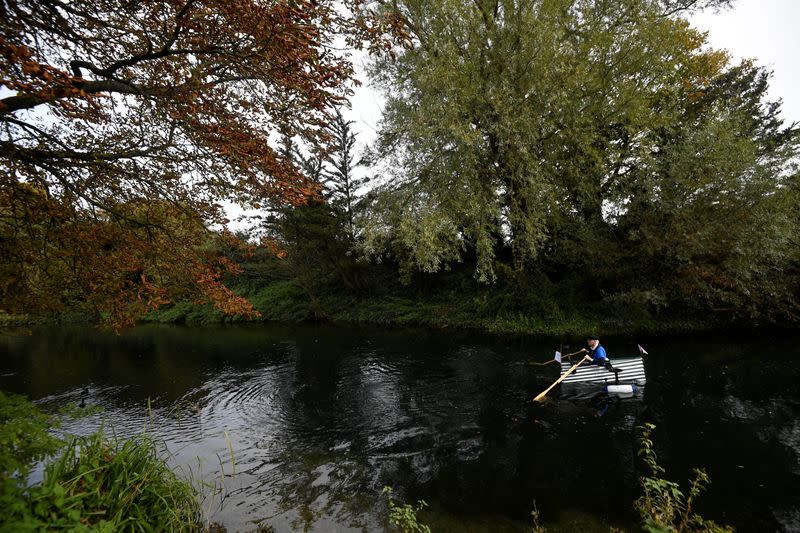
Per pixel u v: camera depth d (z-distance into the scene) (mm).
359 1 4246
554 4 11555
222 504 4797
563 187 14141
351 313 22188
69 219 5102
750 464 5324
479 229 13250
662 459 5562
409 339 15758
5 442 2906
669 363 10422
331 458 6023
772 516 4262
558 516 4441
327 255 22828
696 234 12109
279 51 3668
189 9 3689
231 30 3854
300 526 4352
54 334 22547
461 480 5281
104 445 4148
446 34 12445
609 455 5754
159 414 8258
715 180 12109
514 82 12125
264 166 4660
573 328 14664
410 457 5977
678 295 14125
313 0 3324
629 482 5059
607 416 7117
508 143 12070
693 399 7746
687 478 5055
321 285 25719
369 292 23797
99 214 5578
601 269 14539
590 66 13422
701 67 17469
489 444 6285
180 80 4758
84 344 18328
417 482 5270
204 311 26891
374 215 14672
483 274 13578
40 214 5000
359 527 4332
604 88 13711
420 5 12281
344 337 17156
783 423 6492
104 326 5812
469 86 12219
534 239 13141
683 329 14227
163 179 5531
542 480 5199
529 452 5965
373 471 5594
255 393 9555
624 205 13594
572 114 12672
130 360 13992
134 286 5465
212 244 6539
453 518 4465
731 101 16453
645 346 12359
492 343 13969
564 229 14797
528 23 11570
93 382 11000
